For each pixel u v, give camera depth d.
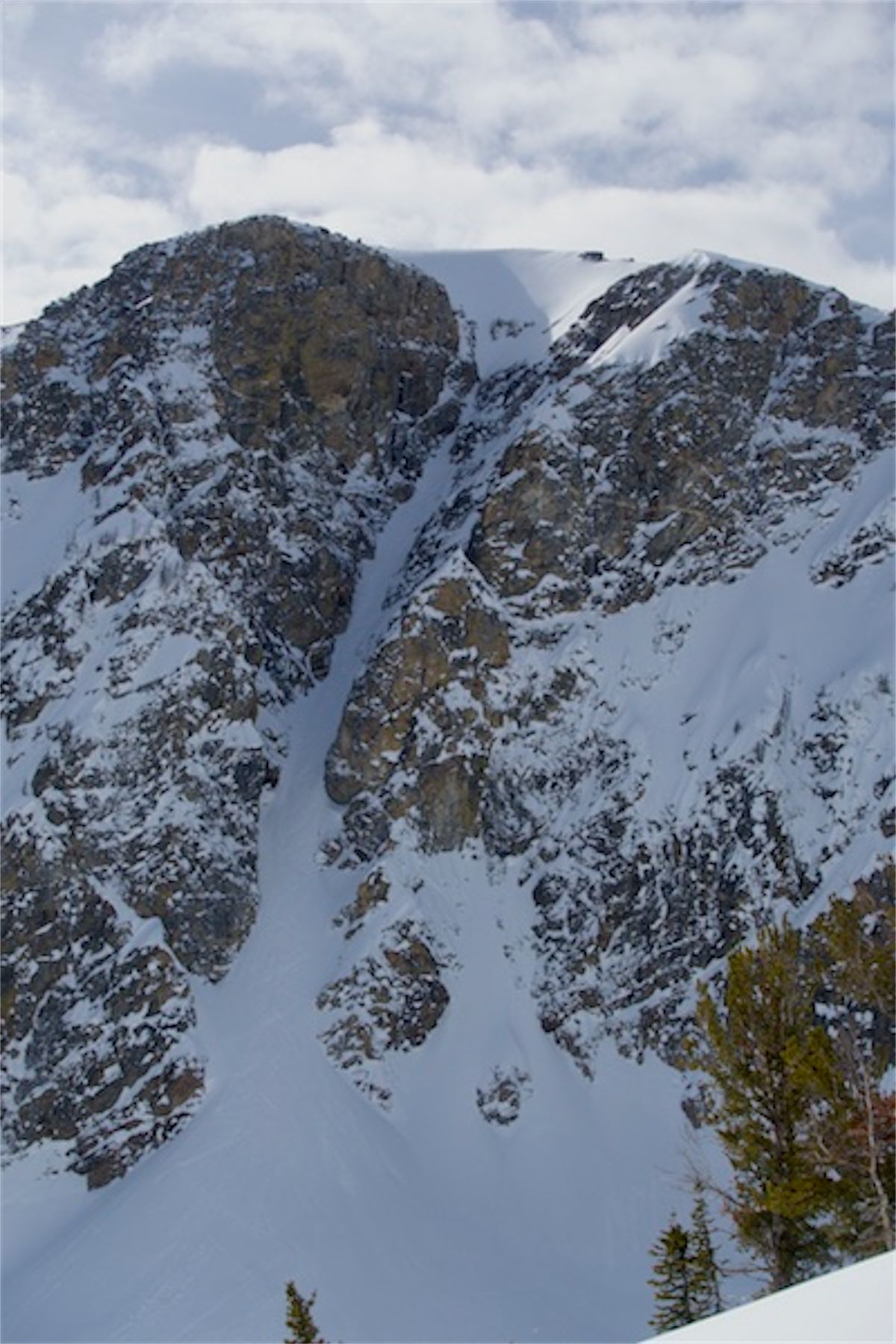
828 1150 32.09
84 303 144.62
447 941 101.81
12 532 126.88
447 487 137.50
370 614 127.75
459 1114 93.94
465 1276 81.88
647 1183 89.50
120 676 109.06
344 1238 82.69
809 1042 32.28
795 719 107.38
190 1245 81.88
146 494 122.19
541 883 106.06
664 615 117.56
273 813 112.38
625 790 107.56
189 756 107.75
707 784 104.88
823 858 100.25
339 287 140.75
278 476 130.88
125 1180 89.75
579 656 115.50
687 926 100.12
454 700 110.88
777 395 126.56
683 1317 52.03
